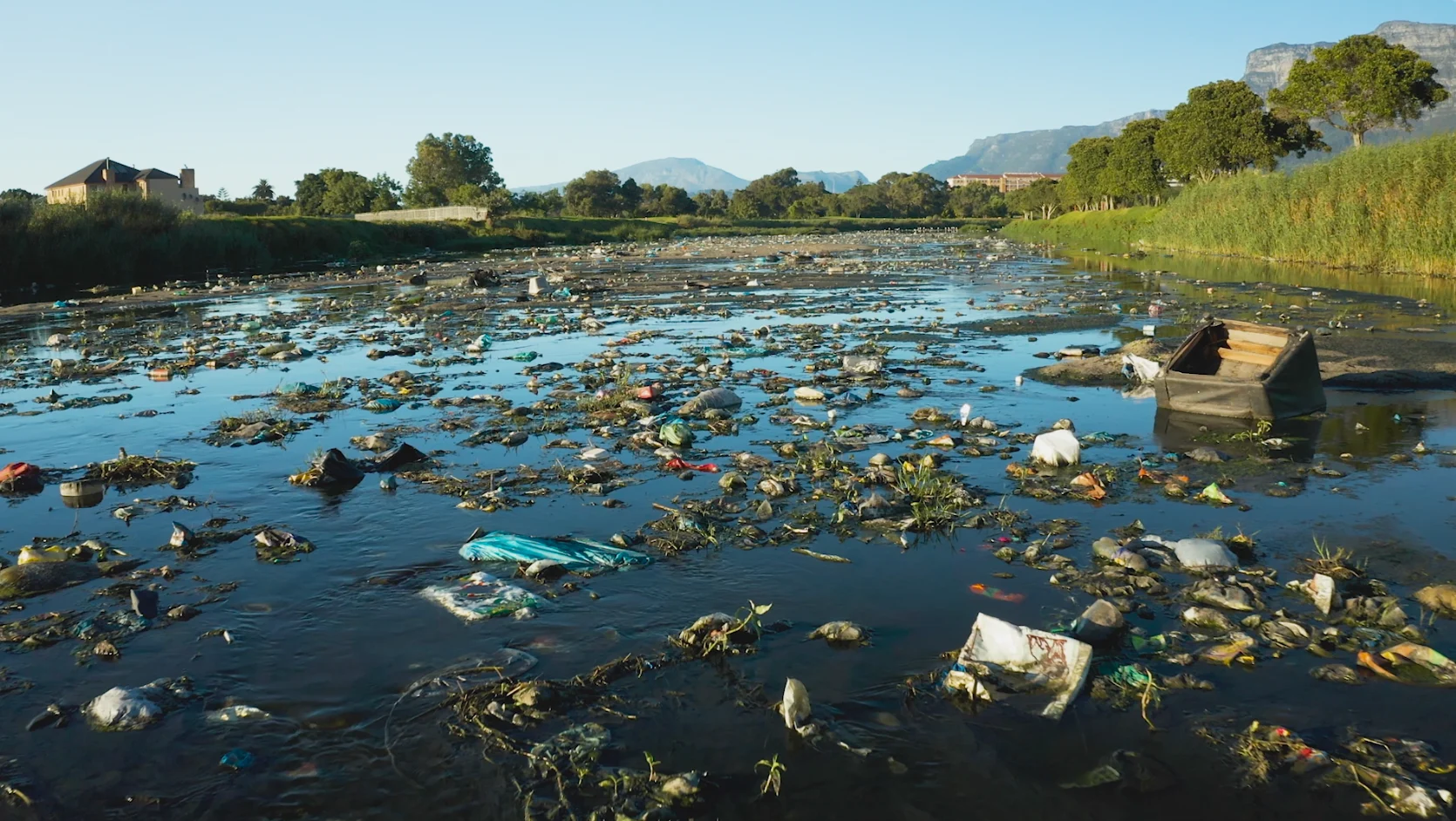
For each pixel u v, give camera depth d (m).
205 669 5.71
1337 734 4.73
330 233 62.56
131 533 8.20
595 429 11.42
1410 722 4.81
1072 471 9.27
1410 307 21.78
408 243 69.69
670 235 96.00
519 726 5.00
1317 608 6.08
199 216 54.38
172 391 15.01
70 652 5.98
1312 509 8.03
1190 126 61.59
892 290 30.55
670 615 6.27
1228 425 11.11
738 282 34.75
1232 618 5.96
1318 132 60.09
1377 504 8.13
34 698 5.45
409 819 4.31
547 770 4.62
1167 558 6.87
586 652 5.79
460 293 32.44
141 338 22.19
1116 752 4.66
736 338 18.95
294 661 5.79
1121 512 8.09
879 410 12.30
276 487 9.43
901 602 6.39
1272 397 11.09
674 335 20.25
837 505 8.37
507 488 9.17
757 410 12.42
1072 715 4.98
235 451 10.97
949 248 61.91
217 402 13.99
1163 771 4.50
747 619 5.89
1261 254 40.00
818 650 5.74
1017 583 6.64
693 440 10.73
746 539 7.58
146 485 9.69
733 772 4.58
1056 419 11.64
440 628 6.15
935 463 9.61
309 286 37.66
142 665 5.79
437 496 8.96
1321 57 54.44
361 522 8.29
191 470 10.18
